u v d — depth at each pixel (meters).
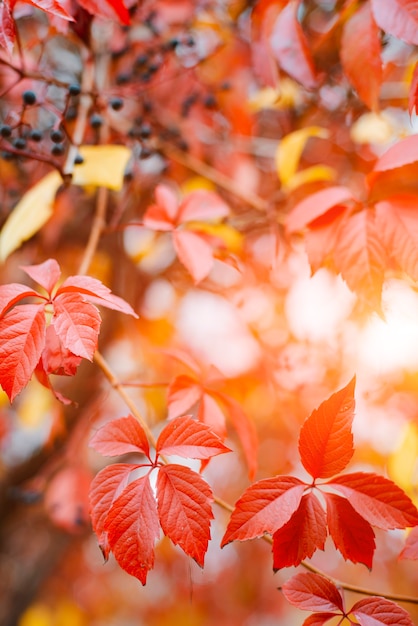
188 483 0.90
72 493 1.24
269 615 2.65
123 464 0.91
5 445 1.42
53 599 2.61
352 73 1.00
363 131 1.20
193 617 2.67
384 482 0.90
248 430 1.00
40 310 0.91
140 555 0.89
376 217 0.96
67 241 1.39
